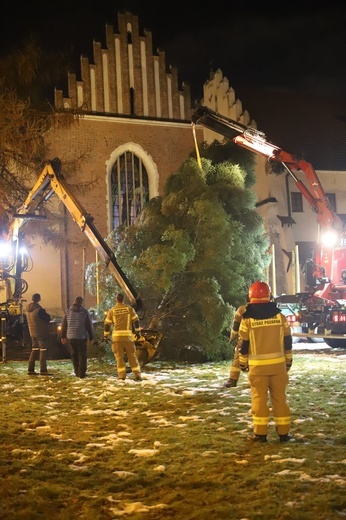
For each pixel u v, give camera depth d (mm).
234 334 10094
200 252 16812
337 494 5094
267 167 30469
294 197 30922
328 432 7562
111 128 34531
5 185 25141
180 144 35594
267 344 7207
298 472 5758
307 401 9719
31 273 32406
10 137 23312
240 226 17422
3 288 21938
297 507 4875
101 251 15102
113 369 15195
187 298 16641
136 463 6340
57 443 7352
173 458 6508
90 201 33906
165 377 13258
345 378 12203
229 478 5645
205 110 18750
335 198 31719
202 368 14953
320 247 20438
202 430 7820
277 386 7160
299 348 20125
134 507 5047
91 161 34062
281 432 7109
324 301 19281
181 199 17297
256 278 17969
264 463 6176
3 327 18156
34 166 25344
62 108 27141
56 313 32219
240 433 7613
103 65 34812
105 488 5551
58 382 12914
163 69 35781
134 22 35562
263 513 4777
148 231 17578
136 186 35000
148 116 35219
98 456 6672
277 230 29922
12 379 13562
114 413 9227
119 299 13336
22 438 7637
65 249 30484
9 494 5414
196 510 4930
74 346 13773
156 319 16656
